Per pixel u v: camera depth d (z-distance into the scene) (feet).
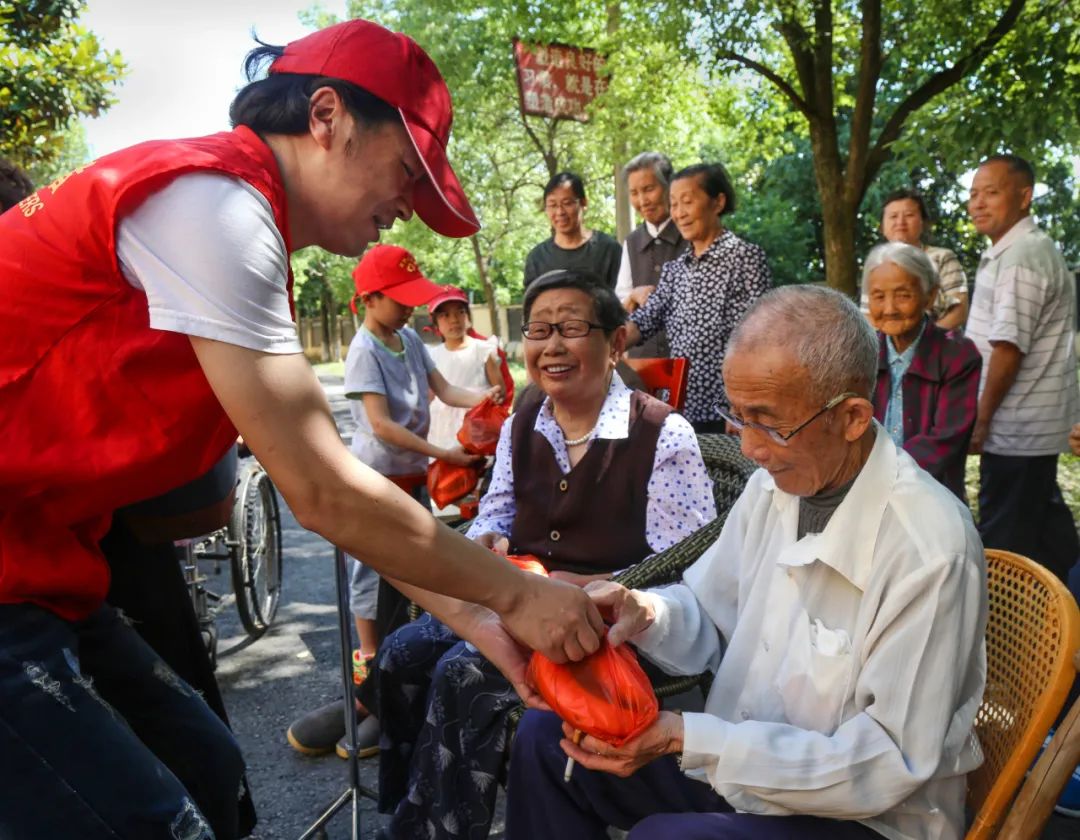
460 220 4.83
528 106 33.45
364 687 8.47
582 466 7.59
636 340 14.08
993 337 11.86
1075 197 56.49
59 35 22.43
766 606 5.46
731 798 4.95
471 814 6.86
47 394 4.17
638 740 4.88
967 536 4.78
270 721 11.21
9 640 4.37
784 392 4.74
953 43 25.07
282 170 4.54
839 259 27.45
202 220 3.96
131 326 4.14
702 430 13.69
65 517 4.58
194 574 12.18
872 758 4.58
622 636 5.44
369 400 10.84
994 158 12.31
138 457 4.33
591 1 33.40
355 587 11.35
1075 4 20.42
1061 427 11.93
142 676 5.57
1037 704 4.60
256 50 4.79
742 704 5.45
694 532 7.00
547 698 5.11
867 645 4.84
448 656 6.96
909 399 9.91
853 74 32.65
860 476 4.97
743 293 13.21
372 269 10.82
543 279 7.57
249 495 13.50
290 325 4.26
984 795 5.15
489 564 4.73
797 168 64.13
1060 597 4.80
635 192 16.06
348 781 9.71
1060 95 19.84
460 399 12.65
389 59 4.49
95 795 4.29
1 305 4.06
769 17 23.13
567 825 5.97
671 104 30.58
